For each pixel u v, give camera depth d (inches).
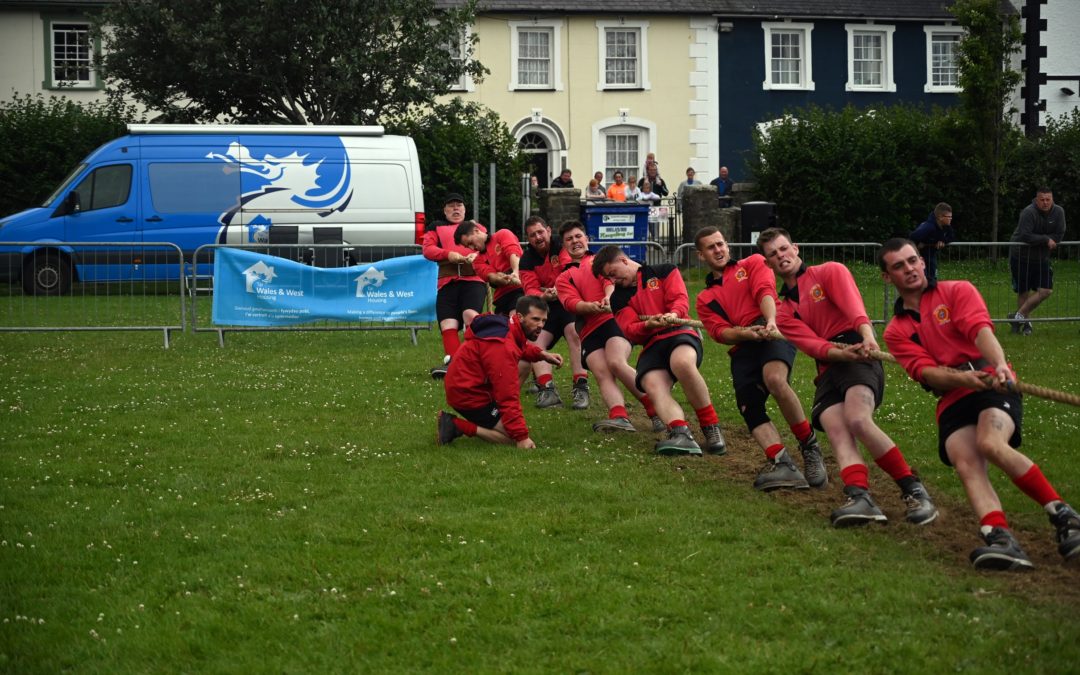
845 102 1365.7
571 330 423.2
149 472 323.6
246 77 1022.4
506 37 1304.1
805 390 455.5
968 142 1071.6
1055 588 227.0
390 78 1053.8
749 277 320.5
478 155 1071.6
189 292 631.8
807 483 308.2
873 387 278.7
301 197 866.1
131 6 1002.7
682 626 210.5
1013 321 606.2
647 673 192.2
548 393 428.8
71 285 615.5
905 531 267.6
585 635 207.9
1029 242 602.2
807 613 215.3
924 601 219.5
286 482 312.2
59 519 278.7
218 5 980.6
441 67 1043.9
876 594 223.1
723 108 1348.4
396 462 335.0
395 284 588.4
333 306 585.6
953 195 1098.1
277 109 1075.9
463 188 1066.1
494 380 352.5
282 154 868.6
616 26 1322.6
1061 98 1352.1
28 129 1021.2
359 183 871.7
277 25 996.6
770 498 297.9
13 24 1222.9
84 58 1238.3
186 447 354.3
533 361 359.6
